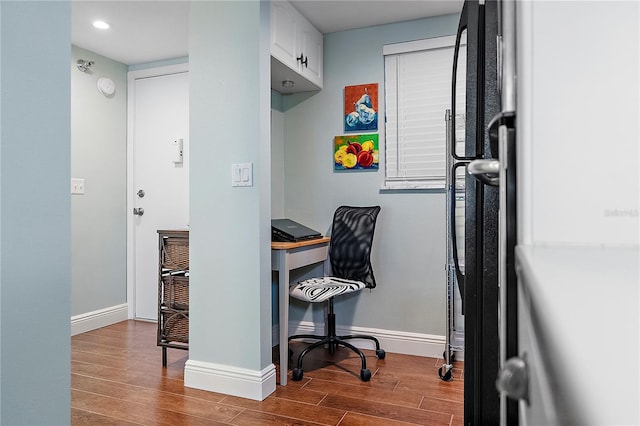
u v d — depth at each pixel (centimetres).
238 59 229
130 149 390
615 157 43
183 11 282
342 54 316
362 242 287
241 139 228
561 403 19
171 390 234
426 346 291
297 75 286
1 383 81
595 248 43
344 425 195
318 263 317
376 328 305
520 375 37
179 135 375
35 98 86
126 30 312
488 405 102
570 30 45
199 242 239
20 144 84
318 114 324
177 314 264
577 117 44
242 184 227
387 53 300
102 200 368
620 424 13
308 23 296
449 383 244
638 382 16
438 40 287
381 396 226
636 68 43
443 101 288
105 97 369
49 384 89
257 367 224
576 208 44
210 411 209
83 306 352
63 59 92
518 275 44
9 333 82
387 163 303
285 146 334
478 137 107
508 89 49
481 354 108
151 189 386
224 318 232
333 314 279
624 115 43
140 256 391
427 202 294
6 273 81
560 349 19
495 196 100
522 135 46
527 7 46
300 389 236
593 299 24
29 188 85
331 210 320
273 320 318
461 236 240
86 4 271
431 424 196
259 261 224
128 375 256
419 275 296
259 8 224
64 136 92
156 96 382
